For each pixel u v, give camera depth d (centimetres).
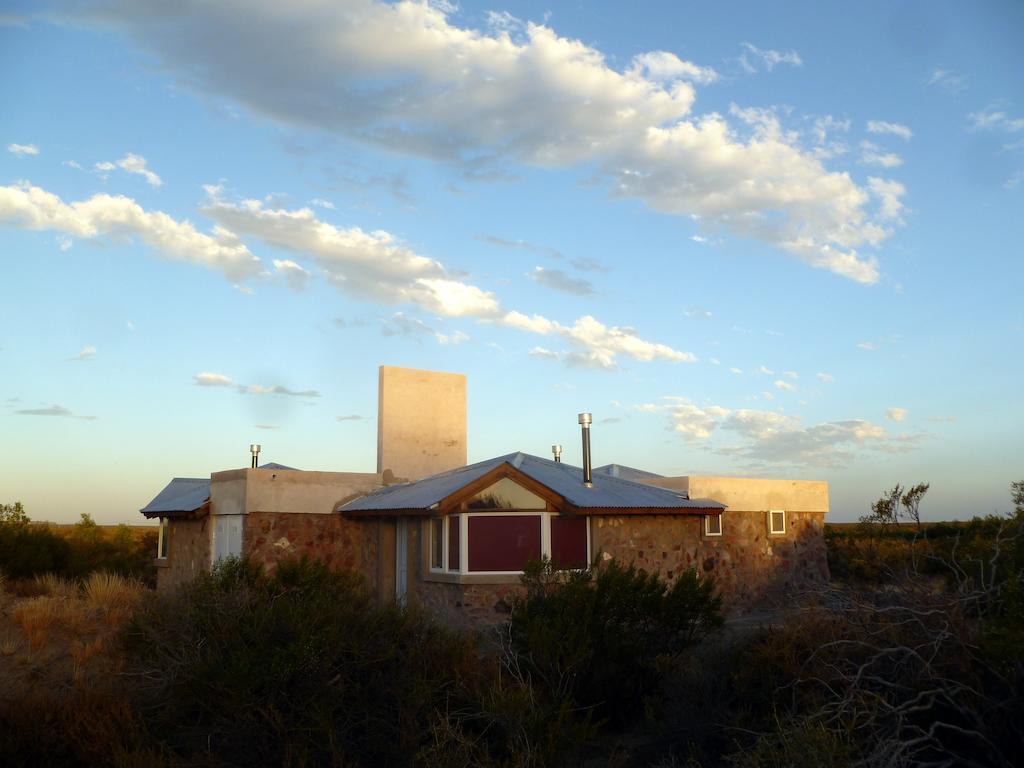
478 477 1825
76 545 2947
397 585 2045
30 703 995
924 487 928
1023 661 745
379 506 2014
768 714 912
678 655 1188
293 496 2098
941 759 770
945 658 803
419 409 2491
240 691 896
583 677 1095
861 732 780
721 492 2216
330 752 892
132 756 856
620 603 1191
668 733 984
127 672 1065
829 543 2662
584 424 2034
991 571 868
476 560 1805
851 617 909
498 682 974
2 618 1551
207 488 2477
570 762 945
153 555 3366
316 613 1012
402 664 1017
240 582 1147
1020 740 741
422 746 906
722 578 2159
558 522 1864
